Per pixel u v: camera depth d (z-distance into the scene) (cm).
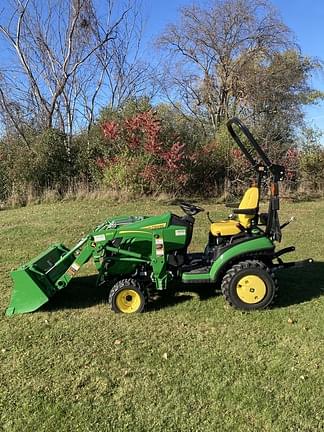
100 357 431
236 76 2159
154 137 1430
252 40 2191
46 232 963
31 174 1532
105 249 530
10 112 1662
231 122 561
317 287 591
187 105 2334
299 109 2208
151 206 1305
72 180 1538
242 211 528
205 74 2286
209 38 2208
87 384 389
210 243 563
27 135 1673
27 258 784
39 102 1748
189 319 507
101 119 1580
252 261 517
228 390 371
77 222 1056
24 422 344
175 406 355
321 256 746
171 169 1437
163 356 427
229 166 1530
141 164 1441
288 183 1546
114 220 571
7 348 454
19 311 537
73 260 577
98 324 503
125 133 1494
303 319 494
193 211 555
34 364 423
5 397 374
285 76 2197
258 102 2098
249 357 420
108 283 618
